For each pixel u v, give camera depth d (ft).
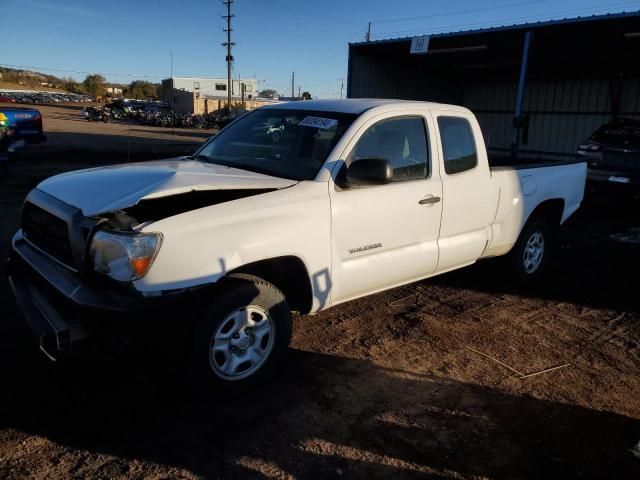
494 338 14.21
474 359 13.00
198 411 10.36
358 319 15.14
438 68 60.39
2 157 36.73
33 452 9.00
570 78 61.62
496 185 15.72
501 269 17.98
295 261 11.34
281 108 14.60
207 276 9.74
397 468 9.00
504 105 67.05
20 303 10.75
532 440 9.88
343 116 12.88
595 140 32.73
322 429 9.97
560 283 18.94
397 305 16.33
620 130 32.55
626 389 11.85
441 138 14.25
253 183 11.01
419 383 11.77
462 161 14.84
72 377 11.35
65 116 160.15
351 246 12.13
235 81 269.44
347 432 9.91
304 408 10.62
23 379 11.19
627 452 9.62
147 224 9.34
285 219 10.80
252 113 15.35
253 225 10.36
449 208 14.26
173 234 9.42
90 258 9.46
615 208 33.65
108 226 9.39
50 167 44.65
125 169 12.05
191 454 9.14
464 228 14.97
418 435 9.91
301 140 12.82
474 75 65.36
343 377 11.88
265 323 11.03
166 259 9.32
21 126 39.60
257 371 11.02
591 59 51.57
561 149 63.72
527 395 11.45
